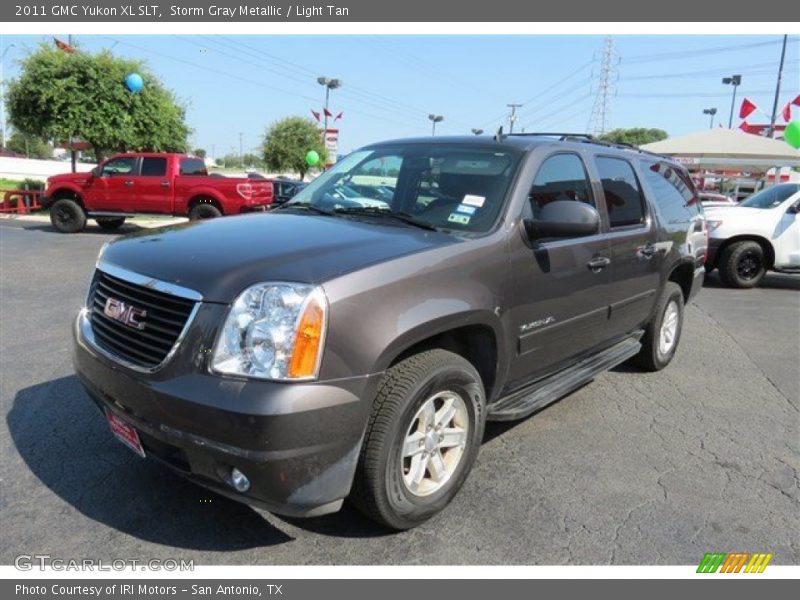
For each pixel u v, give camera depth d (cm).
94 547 284
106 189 1530
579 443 415
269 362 244
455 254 307
